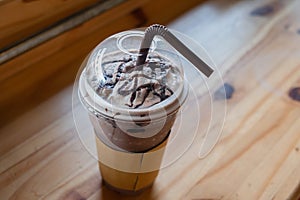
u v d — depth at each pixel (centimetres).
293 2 63
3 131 43
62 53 50
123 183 37
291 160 42
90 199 38
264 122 45
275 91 49
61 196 38
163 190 39
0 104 45
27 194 38
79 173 40
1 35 43
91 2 50
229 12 61
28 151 41
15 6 42
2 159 40
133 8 55
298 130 45
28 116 44
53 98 46
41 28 47
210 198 38
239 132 44
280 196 39
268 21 59
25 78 47
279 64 52
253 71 51
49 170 40
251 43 55
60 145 42
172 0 60
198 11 60
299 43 56
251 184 39
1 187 38
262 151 42
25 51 45
